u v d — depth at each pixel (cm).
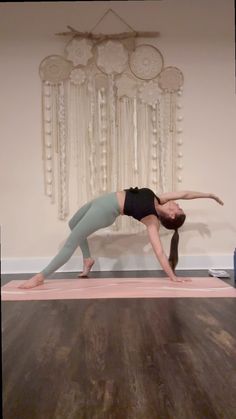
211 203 386
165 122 380
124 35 373
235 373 150
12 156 380
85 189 381
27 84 377
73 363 161
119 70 375
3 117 378
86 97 376
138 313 235
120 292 288
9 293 290
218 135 383
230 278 344
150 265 384
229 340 186
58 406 127
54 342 186
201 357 165
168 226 347
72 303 261
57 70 375
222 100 382
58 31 375
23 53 375
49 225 383
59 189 381
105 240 383
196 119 382
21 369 156
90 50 373
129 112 378
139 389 138
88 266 356
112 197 327
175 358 164
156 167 381
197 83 380
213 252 387
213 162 385
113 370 154
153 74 377
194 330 201
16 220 382
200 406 126
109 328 206
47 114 378
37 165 381
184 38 377
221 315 229
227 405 126
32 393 136
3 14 372
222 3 376
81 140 378
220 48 379
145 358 165
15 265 382
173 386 140
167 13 376
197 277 346
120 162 379
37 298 275
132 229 382
